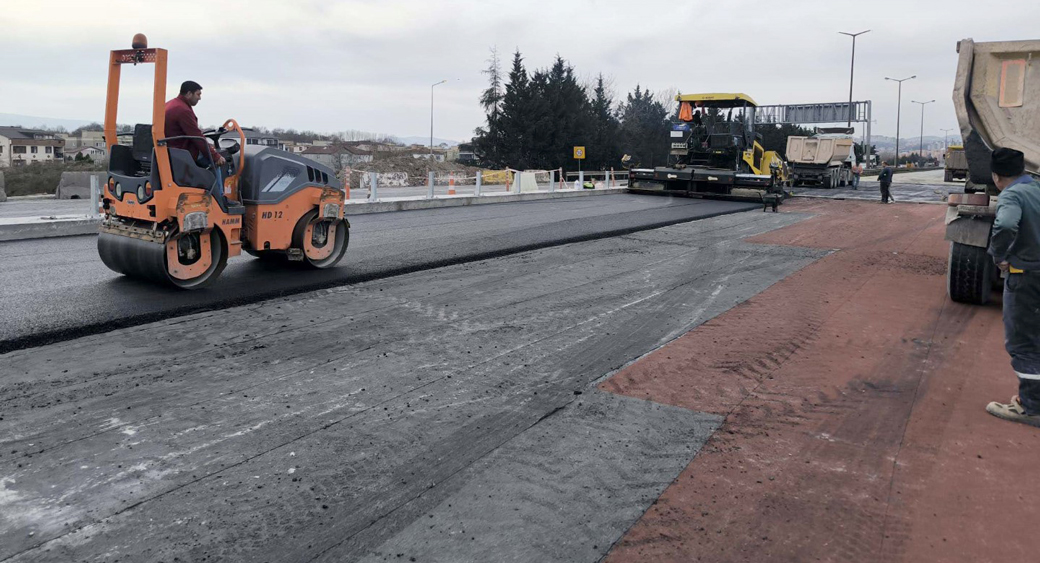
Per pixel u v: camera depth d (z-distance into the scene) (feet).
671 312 22.59
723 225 48.03
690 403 14.57
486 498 10.56
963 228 22.84
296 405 13.85
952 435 13.09
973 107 24.21
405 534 9.57
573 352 18.02
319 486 10.77
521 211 56.90
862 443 12.71
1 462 11.12
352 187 104.01
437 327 19.98
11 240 34.42
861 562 9.09
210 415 13.21
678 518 10.07
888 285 27.58
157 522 9.65
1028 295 13.25
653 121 239.30
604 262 31.71
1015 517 10.22
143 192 21.79
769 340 19.38
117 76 22.90
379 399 14.35
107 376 14.99
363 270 27.17
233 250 23.81
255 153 24.54
